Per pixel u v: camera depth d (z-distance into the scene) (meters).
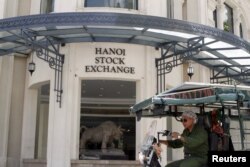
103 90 19.41
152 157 7.49
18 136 15.40
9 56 15.46
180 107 8.47
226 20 21.28
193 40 12.75
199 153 6.75
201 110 8.19
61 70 13.51
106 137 17.78
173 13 16.36
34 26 11.29
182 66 15.85
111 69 13.52
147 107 7.89
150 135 8.02
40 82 14.47
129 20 11.30
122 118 21.73
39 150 18.84
